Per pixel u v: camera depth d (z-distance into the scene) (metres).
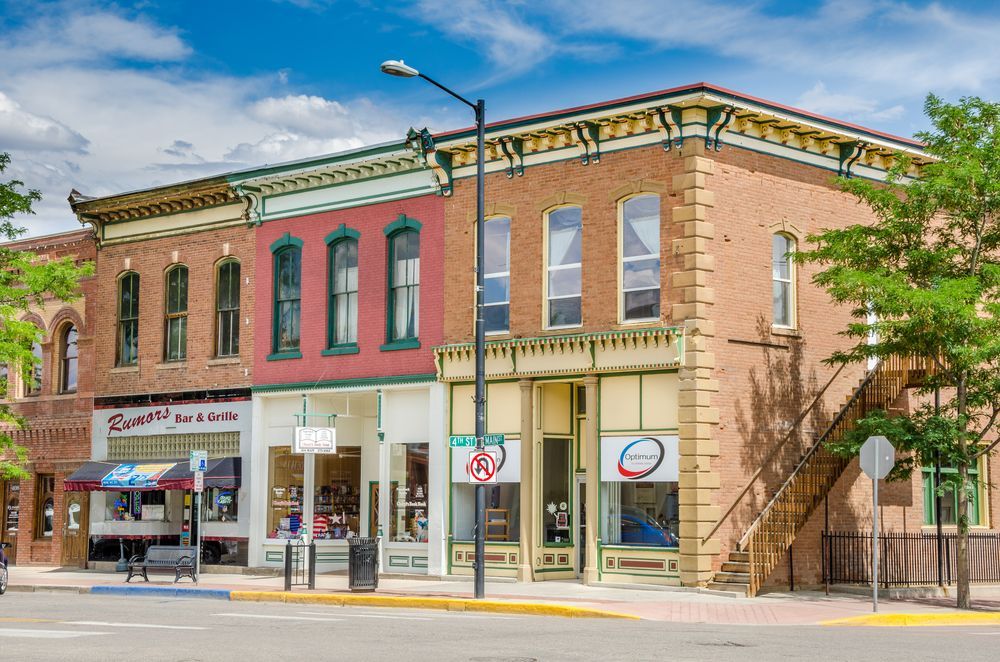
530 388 27.75
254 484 32.75
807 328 27.88
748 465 26.16
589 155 27.25
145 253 36.09
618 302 26.62
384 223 30.89
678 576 25.23
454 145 28.95
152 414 35.22
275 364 32.75
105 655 13.69
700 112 25.75
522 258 28.23
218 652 14.09
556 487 28.31
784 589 26.23
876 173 29.69
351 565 25.12
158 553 29.34
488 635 16.48
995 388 23.83
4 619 19.05
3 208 32.53
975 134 24.06
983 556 30.66
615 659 13.70
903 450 24.88
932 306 22.56
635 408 26.25
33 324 33.66
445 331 29.39
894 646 15.65
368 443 32.28
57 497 37.25
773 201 27.33
